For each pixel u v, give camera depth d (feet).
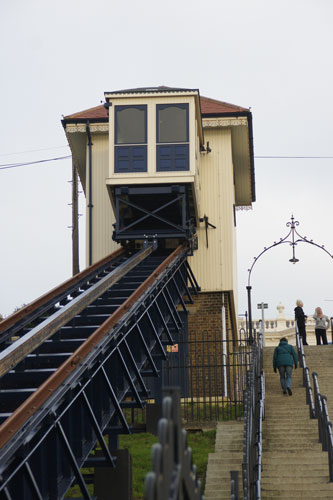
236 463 87.40
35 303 88.43
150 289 95.91
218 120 155.94
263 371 109.40
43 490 56.49
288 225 153.79
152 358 95.81
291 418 95.50
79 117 155.84
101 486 80.89
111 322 76.18
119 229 138.82
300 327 147.74
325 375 114.32
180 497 33.68
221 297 152.46
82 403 65.77
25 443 51.24
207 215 155.94
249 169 177.17
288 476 79.36
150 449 101.86
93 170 156.15
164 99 139.85
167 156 137.49
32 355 71.72
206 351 148.25
